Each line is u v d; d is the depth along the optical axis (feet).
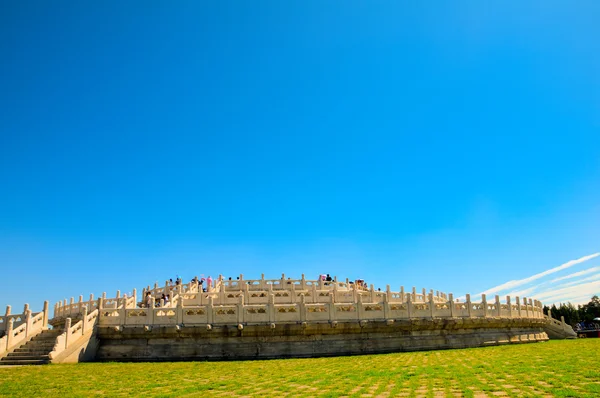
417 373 88.33
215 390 75.87
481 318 163.12
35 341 135.85
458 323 157.48
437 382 77.10
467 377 81.61
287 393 71.00
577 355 116.26
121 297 178.70
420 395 65.67
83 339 130.82
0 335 138.41
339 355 140.46
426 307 155.63
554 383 72.79
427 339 152.97
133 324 137.59
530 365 97.40
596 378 77.05
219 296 181.37
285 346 138.21
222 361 127.13
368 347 144.46
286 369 102.63
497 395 64.13
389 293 205.36
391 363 108.99
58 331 140.36
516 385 72.08
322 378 85.87
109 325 137.18
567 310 421.18
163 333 135.95
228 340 137.08
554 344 165.48
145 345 135.95
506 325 177.58
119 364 119.75
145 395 71.82
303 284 213.87
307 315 141.28
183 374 97.09
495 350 141.08
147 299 189.57
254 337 138.10
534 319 197.06
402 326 148.66
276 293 188.24
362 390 70.90
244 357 135.23
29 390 77.71
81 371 103.50
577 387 69.00
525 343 181.16
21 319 141.49
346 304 145.69
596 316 417.90
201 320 137.80
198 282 221.46
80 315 168.66
